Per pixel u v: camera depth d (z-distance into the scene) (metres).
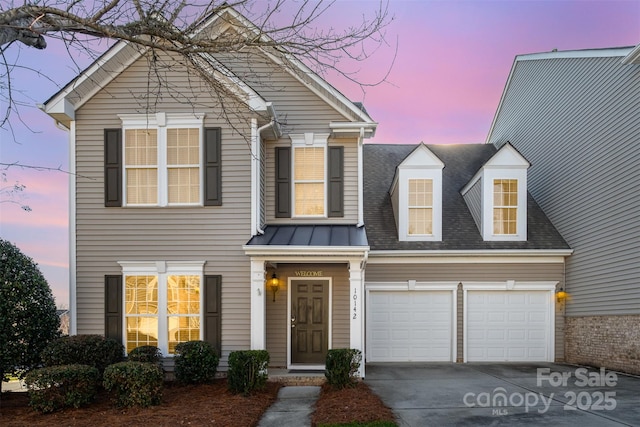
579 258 13.08
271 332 11.53
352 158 11.47
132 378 7.95
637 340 10.71
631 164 10.97
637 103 10.80
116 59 10.44
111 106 10.68
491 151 18.14
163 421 7.14
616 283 11.45
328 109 11.45
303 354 11.53
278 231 10.88
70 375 7.84
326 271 11.65
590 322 12.48
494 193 14.05
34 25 5.55
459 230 14.21
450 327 13.62
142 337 10.47
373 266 13.70
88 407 8.02
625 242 11.14
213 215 10.53
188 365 9.55
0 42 5.25
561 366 12.60
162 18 6.09
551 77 14.81
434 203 13.95
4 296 8.63
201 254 10.50
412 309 13.66
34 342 9.02
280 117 11.45
